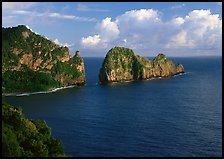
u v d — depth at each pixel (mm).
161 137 113188
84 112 160125
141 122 136250
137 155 95625
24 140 63750
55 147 67500
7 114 69375
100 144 105000
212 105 177375
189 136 114250
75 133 118125
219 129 123875
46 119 143875
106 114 154375
